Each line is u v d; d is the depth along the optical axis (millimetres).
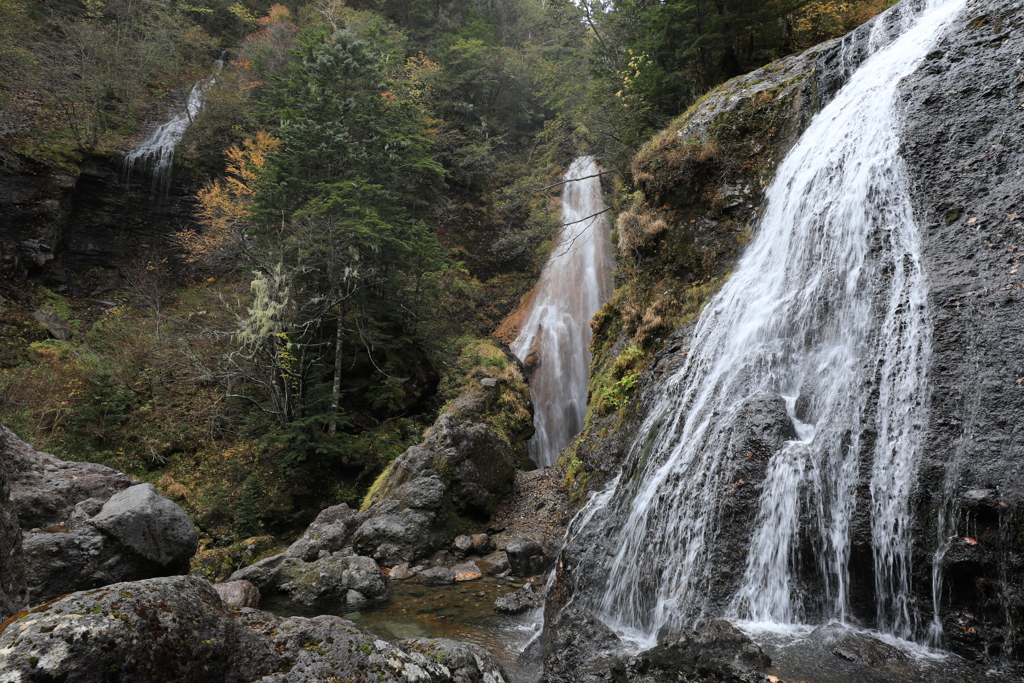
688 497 5340
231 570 9625
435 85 27047
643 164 9992
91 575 4750
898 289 5160
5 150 19641
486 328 22156
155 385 16109
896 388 4676
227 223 17328
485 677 2178
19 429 13133
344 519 9680
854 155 6488
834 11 11852
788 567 4445
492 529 10023
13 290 18453
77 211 21328
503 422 15648
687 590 4883
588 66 17797
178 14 26750
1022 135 4918
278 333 13289
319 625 2000
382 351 17188
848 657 3414
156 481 13336
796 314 6211
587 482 8594
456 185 25922
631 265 9953
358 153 15445
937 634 3754
